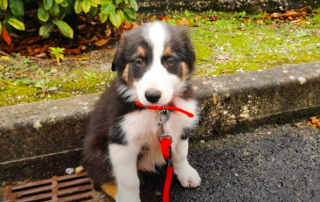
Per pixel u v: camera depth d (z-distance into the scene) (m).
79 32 0.88
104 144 0.47
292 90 0.61
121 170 0.46
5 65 0.71
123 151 0.45
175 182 0.52
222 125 0.61
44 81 0.65
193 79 0.61
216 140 0.60
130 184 0.46
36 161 0.54
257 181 0.51
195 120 0.49
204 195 0.49
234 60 0.73
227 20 0.98
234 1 1.01
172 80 0.42
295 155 0.56
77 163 0.56
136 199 0.47
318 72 0.62
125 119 0.44
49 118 0.53
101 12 0.76
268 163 0.54
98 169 0.49
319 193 0.48
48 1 0.70
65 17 0.81
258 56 0.74
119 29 0.90
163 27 0.44
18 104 0.56
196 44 0.81
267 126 0.63
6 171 0.54
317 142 0.58
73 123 0.54
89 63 0.75
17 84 0.65
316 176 0.51
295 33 0.87
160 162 0.51
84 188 0.51
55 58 0.77
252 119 0.62
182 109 0.45
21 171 0.54
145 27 0.44
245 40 0.84
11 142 0.52
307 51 0.76
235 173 0.53
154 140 0.47
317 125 0.62
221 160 0.56
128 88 0.44
